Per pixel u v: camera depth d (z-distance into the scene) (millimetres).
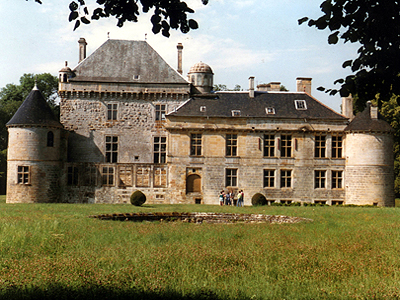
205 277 13836
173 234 21859
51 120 54688
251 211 37625
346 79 10789
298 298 11930
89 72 59250
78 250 17031
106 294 11656
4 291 11766
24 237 19062
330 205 51688
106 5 11430
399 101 10594
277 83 63000
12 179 53781
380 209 41312
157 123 59062
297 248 17859
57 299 11273
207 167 55250
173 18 11211
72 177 55969
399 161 70125
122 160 58688
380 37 10445
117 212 34406
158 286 12336
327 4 10383
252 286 12789
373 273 14227
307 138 56062
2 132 80250
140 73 59438
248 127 55469
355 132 54750
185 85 58656
